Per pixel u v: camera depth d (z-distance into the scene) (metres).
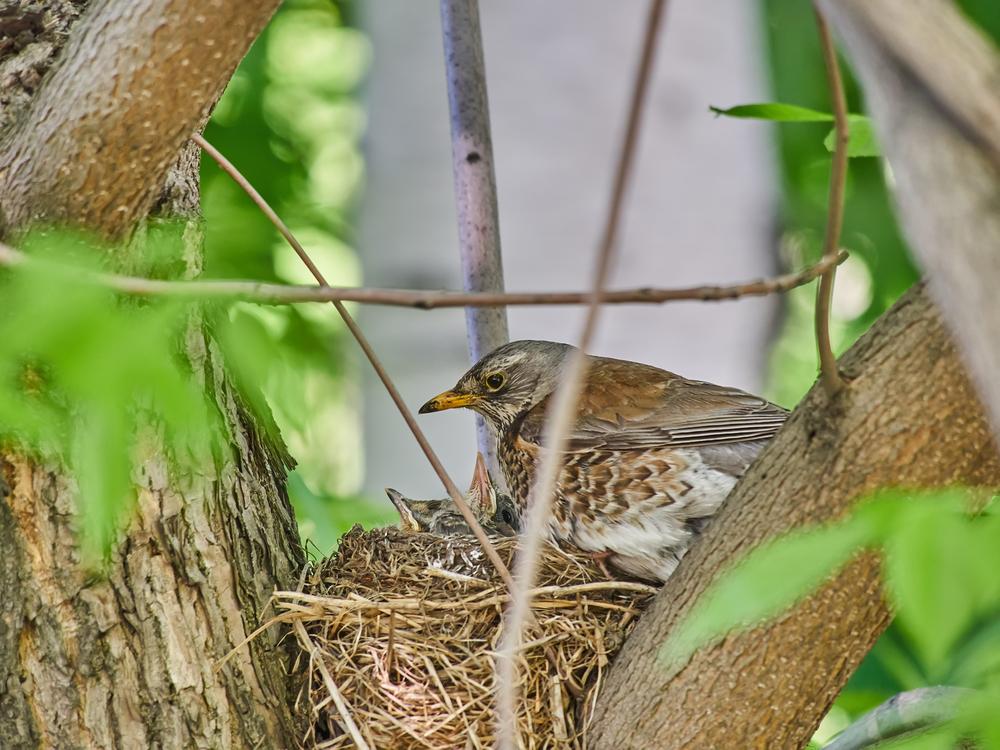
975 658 5.64
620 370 10.71
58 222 6.05
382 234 13.28
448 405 10.98
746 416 10.18
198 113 6.01
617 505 10.05
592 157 12.27
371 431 13.28
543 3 12.32
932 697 7.47
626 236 12.29
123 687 6.81
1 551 6.69
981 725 5.65
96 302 4.47
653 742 6.84
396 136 13.29
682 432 10.08
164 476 7.01
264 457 8.04
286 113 18.06
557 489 10.21
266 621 7.51
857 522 4.31
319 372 12.96
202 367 7.25
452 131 10.07
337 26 18.50
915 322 6.15
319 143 18.22
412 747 7.48
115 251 6.22
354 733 7.36
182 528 7.07
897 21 3.40
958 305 3.48
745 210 12.45
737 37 12.55
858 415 6.16
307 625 7.84
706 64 12.41
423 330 13.14
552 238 12.26
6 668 6.70
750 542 6.48
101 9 6.08
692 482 9.98
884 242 16.56
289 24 18.23
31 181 6.02
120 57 5.84
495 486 11.35
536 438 10.42
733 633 6.54
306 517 10.95
